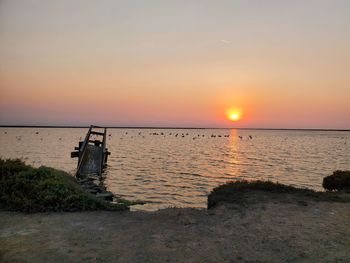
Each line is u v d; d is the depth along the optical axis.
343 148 81.75
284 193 13.01
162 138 146.62
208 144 98.94
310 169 38.06
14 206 9.77
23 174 11.66
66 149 62.41
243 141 126.75
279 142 119.00
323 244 7.46
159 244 7.23
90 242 7.20
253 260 6.47
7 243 6.95
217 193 13.28
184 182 27.48
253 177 31.28
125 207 11.02
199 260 6.38
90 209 10.41
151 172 33.22
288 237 7.92
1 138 107.06
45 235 7.56
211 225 8.87
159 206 17.69
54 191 10.70
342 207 11.02
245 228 8.62
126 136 166.75
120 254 6.55
